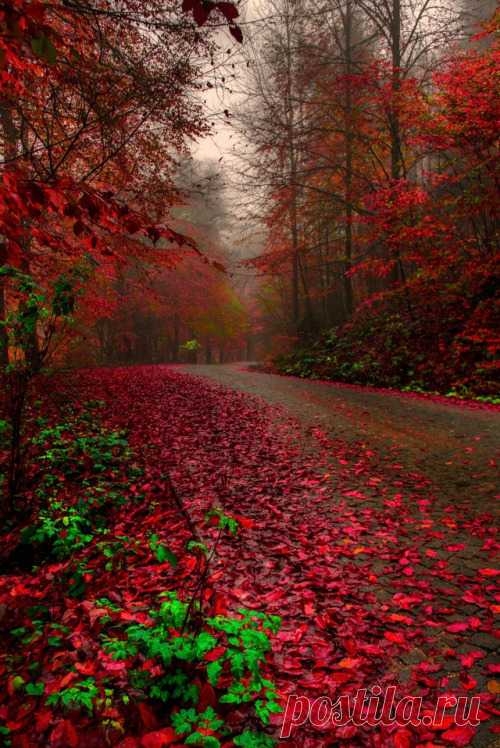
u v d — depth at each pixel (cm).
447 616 328
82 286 497
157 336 3541
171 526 503
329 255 2459
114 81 660
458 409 993
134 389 1262
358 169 2000
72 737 219
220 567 404
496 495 530
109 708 238
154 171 960
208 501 545
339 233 2431
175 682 244
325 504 540
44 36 206
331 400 1148
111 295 1509
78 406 939
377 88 1481
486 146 1179
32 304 456
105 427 844
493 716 243
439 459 667
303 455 719
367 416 955
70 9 504
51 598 375
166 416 971
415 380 1350
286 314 3086
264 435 834
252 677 239
